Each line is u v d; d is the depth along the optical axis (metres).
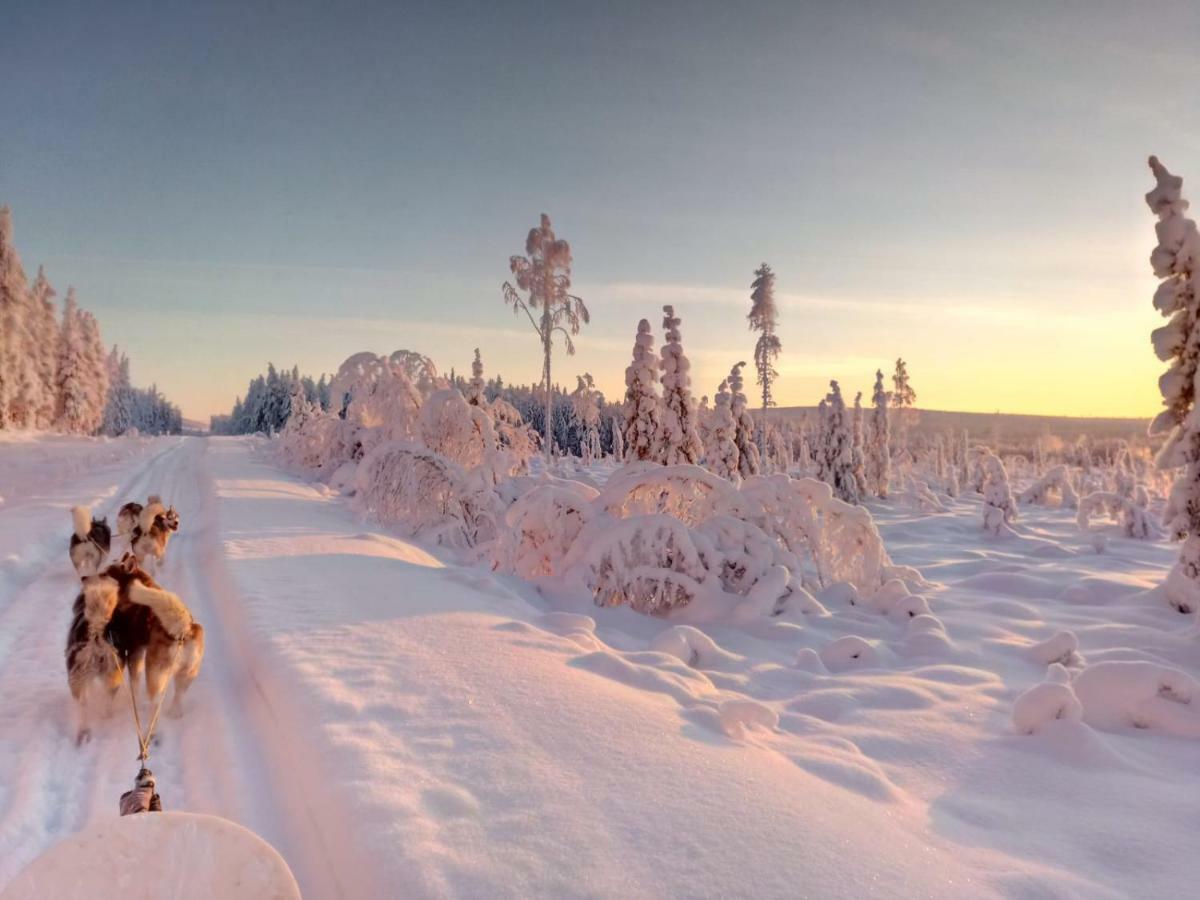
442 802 3.49
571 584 10.83
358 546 12.24
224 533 12.97
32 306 65.62
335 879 3.15
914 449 80.38
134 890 2.16
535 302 33.75
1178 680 6.57
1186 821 4.49
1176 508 12.05
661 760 4.18
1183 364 12.27
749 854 3.15
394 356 23.92
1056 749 5.58
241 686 5.90
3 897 2.06
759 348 47.50
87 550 9.55
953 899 2.99
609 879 2.88
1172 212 12.32
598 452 70.44
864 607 11.67
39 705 5.31
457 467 15.88
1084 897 3.28
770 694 7.04
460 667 5.79
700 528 11.72
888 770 5.16
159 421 154.00
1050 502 41.03
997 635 10.09
